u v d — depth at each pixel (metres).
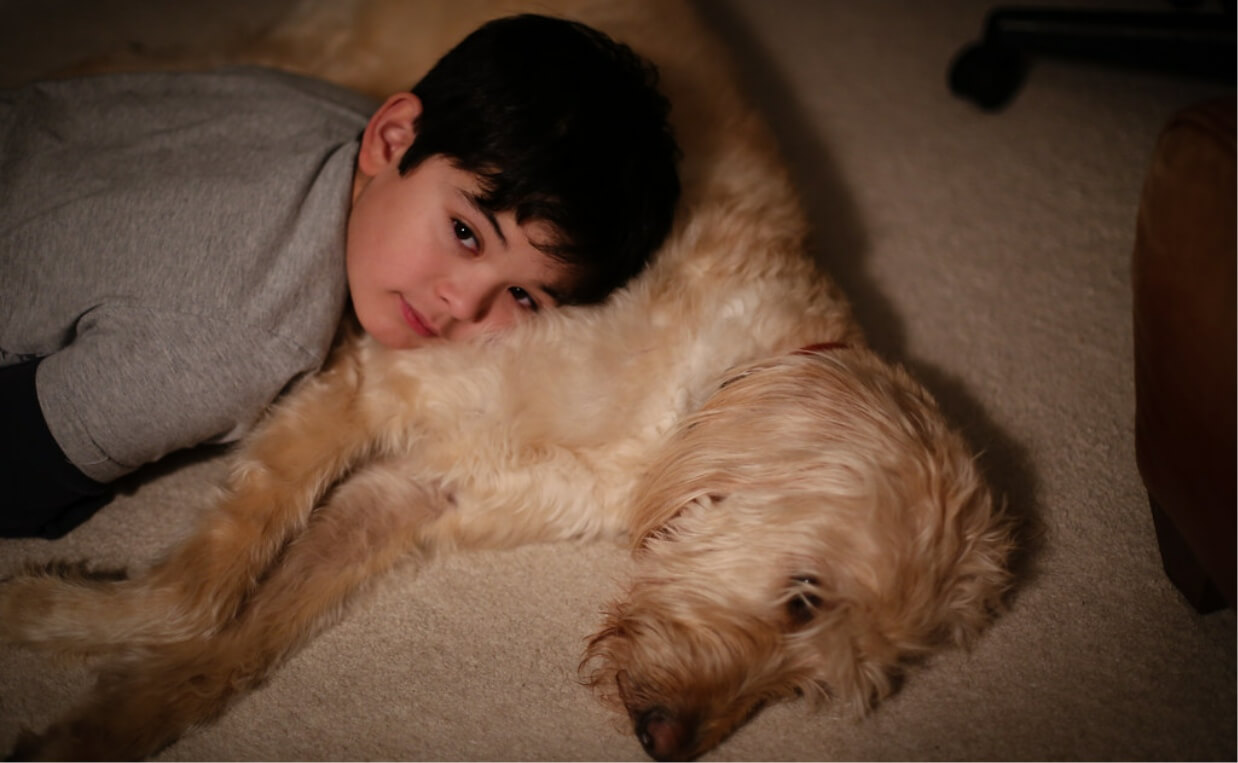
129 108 1.17
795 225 1.31
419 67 1.46
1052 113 1.83
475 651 1.08
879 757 1.01
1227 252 0.84
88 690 1.02
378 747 0.99
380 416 1.15
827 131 1.76
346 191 1.12
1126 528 1.21
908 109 1.82
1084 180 1.70
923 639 1.00
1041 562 1.17
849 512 0.98
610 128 1.11
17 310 1.03
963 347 1.42
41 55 1.57
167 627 1.03
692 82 1.39
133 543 1.13
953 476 1.02
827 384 1.06
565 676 1.07
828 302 1.23
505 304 1.15
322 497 1.19
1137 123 1.82
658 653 1.00
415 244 1.07
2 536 1.10
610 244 1.12
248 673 1.03
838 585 0.98
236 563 1.06
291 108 1.20
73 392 0.99
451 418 1.15
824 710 1.04
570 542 1.20
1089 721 1.04
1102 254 1.58
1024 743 1.02
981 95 1.81
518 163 1.05
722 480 1.06
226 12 1.55
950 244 1.58
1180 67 1.70
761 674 0.99
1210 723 1.04
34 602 1.02
